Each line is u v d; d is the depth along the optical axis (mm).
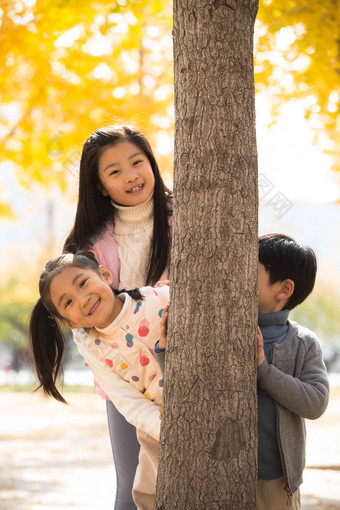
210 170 2604
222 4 2596
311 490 6594
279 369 2994
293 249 3188
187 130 2639
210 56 2605
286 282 3160
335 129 8750
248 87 2656
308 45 7465
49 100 8703
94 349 3273
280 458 2914
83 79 8648
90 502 6332
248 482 2631
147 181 3549
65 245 3764
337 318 43969
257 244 2688
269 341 3053
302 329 3162
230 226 2600
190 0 2619
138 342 3176
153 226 3625
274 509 2914
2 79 8352
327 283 43219
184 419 2623
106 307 3143
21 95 8781
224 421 2592
